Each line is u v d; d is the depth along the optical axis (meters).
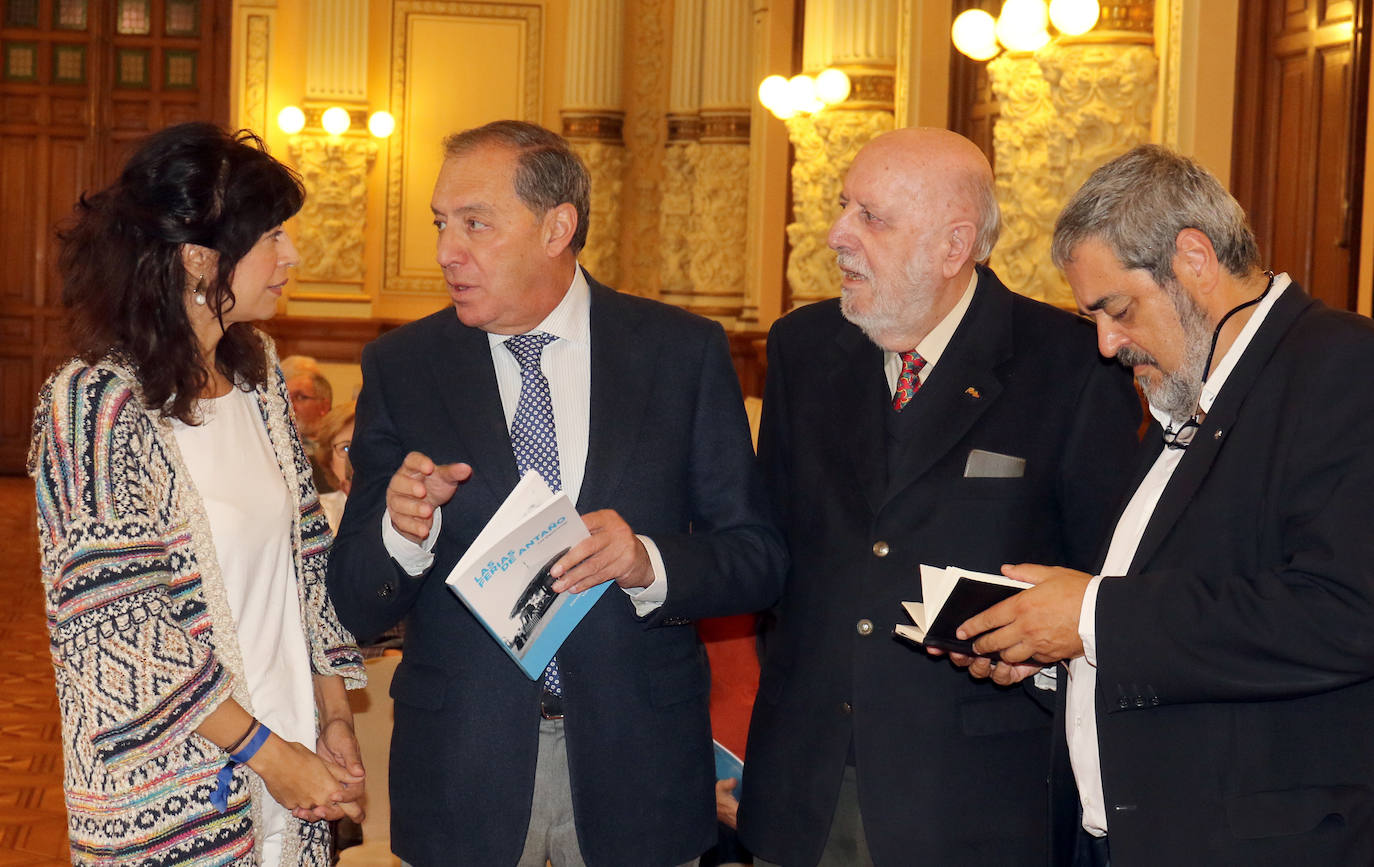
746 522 2.37
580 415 2.35
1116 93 5.41
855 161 2.35
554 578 2.04
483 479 2.29
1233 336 1.96
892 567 2.29
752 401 5.97
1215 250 1.93
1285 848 1.82
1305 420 1.82
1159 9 5.39
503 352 2.39
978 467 2.29
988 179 2.34
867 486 2.34
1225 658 1.81
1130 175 1.97
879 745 2.25
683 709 2.36
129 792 1.97
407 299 13.27
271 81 12.47
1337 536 1.75
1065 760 2.19
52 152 12.94
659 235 13.07
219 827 2.03
